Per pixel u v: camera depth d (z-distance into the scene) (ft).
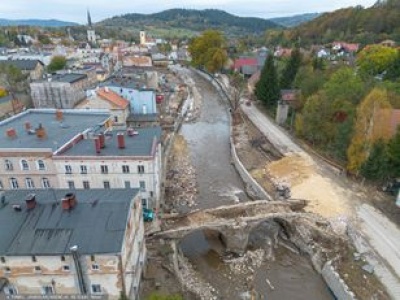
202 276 144.77
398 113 196.13
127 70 444.14
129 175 161.68
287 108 301.22
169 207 186.39
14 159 158.92
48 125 200.13
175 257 143.02
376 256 140.97
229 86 452.35
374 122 182.50
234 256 156.97
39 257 97.86
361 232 154.92
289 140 266.36
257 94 347.77
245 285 140.67
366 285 128.77
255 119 320.09
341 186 193.06
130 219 111.14
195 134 305.73
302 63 352.69
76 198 116.06
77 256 96.89
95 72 439.22
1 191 120.88
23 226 103.35
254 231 172.65
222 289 138.41
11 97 322.14
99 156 157.17
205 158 255.50
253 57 556.51
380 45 433.48
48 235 100.48
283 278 144.56
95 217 106.01
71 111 226.99
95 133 186.60
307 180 200.54
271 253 158.92
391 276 131.64
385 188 187.01
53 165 159.84
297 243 161.58
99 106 267.18
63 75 366.22
